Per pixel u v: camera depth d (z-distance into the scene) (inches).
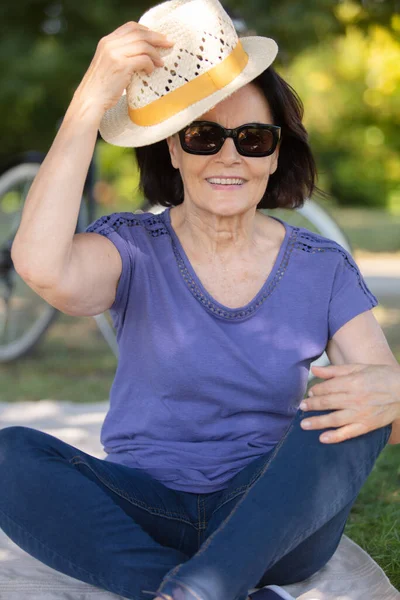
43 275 142.6
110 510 137.6
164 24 147.5
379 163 1433.3
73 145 143.3
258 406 152.7
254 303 153.1
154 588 134.2
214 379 150.6
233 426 153.4
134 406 156.9
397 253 773.3
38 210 142.2
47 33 940.0
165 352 151.6
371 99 1299.2
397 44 677.3
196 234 156.7
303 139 164.2
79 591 156.9
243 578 127.6
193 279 153.6
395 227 1033.5
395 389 140.3
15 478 140.3
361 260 721.0
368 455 140.7
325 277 155.9
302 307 154.4
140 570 134.3
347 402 138.3
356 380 139.3
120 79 144.4
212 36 145.9
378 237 909.8
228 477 152.9
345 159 1444.4
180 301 153.1
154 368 152.7
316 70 1242.0
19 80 944.9
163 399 153.5
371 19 621.0
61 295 146.3
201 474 152.7
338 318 154.9
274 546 131.6
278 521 131.6
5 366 371.9
